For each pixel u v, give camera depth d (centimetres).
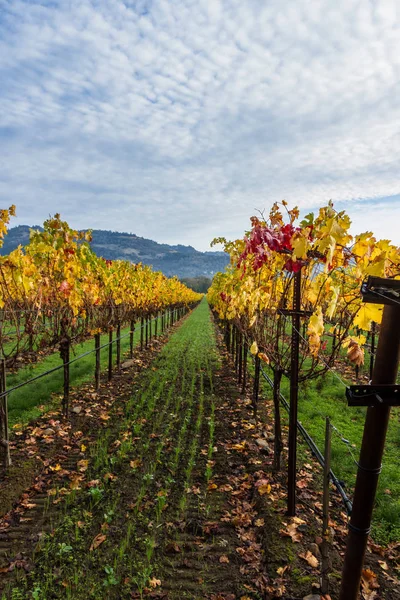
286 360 417
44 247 523
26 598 263
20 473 420
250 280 500
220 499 384
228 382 834
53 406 649
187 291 3394
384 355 167
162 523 344
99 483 409
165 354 1188
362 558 186
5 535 329
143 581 274
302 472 431
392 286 159
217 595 264
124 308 988
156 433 545
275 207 369
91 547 309
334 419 577
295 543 306
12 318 497
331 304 266
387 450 472
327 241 240
